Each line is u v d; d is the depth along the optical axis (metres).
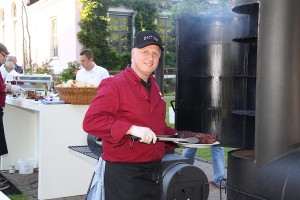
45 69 13.00
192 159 4.46
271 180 2.20
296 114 2.28
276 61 2.27
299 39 2.27
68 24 16.19
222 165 4.62
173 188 2.89
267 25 2.29
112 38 16.78
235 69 3.29
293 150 2.27
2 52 4.96
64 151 4.34
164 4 17.42
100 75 5.95
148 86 2.23
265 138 2.33
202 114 3.39
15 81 5.12
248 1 2.41
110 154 2.17
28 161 5.47
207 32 3.33
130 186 2.14
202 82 3.36
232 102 3.31
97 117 2.03
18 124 5.64
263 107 2.33
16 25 22.00
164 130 2.31
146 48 2.13
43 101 4.39
